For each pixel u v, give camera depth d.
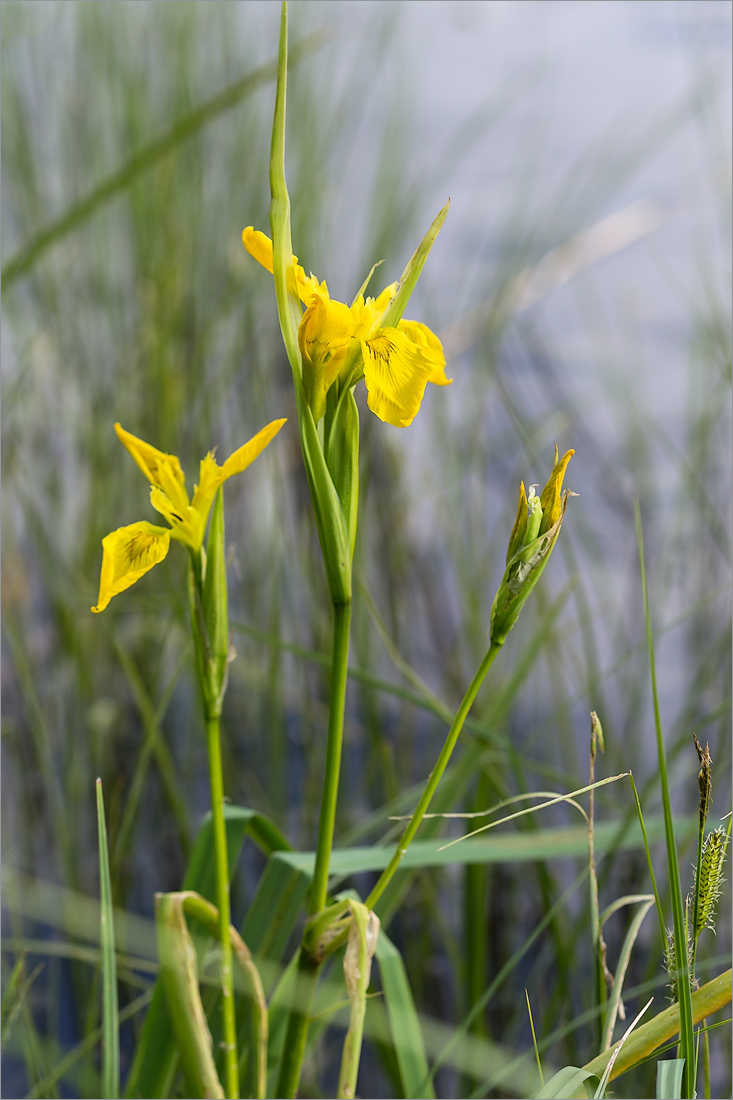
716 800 2.93
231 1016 1.84
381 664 3.72
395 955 1.96
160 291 4.21
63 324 4.43
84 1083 1.99
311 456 1.81
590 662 3.01
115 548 1.81
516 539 1.80
